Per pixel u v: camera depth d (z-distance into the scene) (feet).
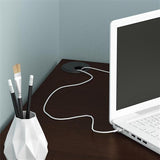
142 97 5.08
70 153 4.74
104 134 5.07
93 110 5.56
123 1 6.85
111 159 4.65
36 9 6.04
